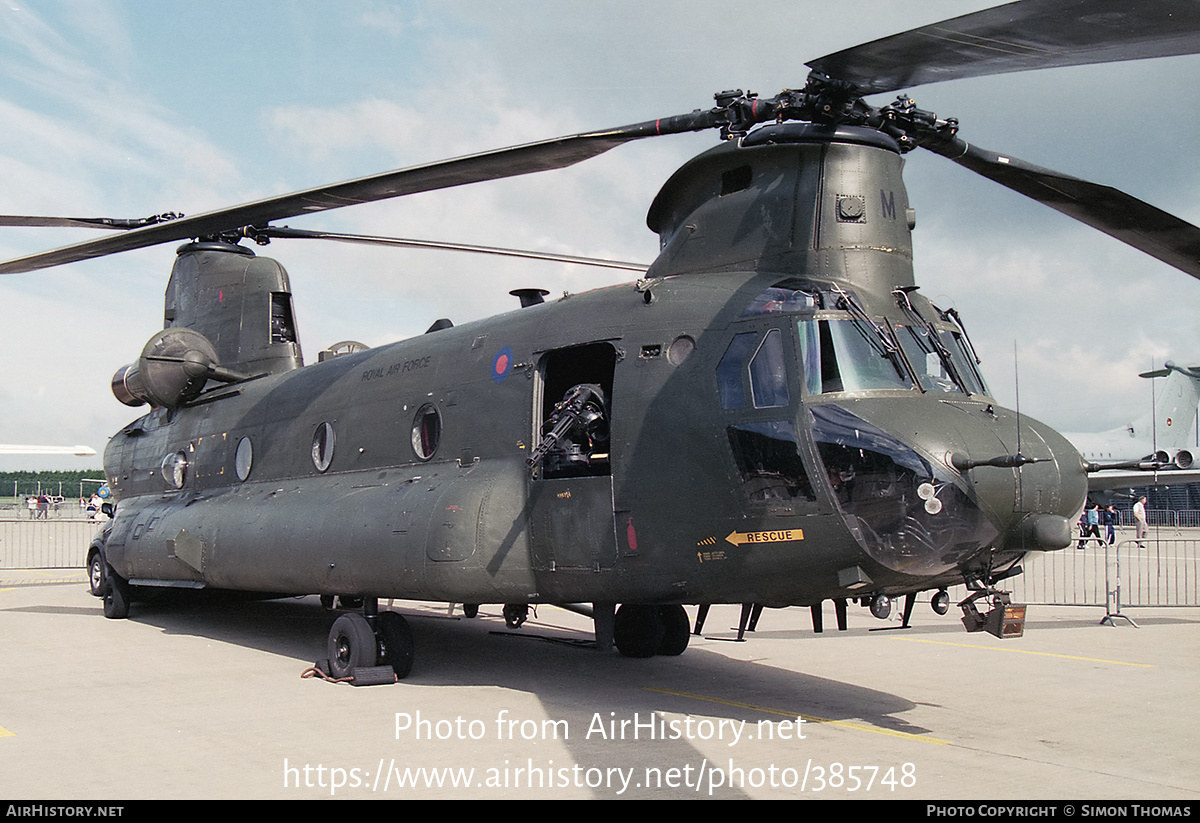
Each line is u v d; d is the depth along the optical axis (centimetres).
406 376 1048
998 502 687
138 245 1048
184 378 1427
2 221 1145
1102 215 709
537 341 898
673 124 743
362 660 913
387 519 929
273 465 1223
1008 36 556
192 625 1377
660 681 927
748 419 735
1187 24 503
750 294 777
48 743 677
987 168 757
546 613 1512
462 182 844
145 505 1464
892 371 732
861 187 793
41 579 2142
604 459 838
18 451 3641
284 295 1457
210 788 568
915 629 1319
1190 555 2873
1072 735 714
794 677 953
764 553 721
